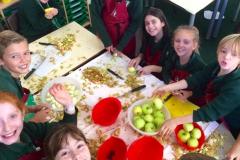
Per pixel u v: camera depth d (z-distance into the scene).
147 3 3.93
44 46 2.34
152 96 1.90
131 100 1.89
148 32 2.29
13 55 1.78
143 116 1.72
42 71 2.13
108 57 2.22
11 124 1.37
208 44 3.57
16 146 1.48
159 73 2.28
